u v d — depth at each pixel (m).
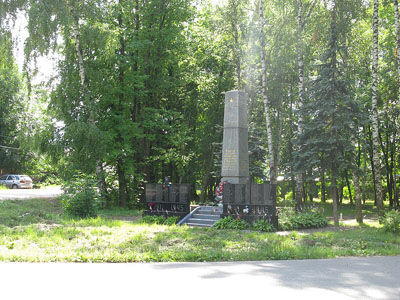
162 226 18.23
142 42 30.27
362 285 7.28
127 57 29.03
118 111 30.09
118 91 28.88
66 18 24.69
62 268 8.70
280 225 18.53
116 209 28.66
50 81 26.52
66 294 6.60
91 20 26.33
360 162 41.31
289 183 43.69
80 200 20.97
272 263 9.69
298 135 22.89
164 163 35.34
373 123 22.67
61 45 27.23
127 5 29.69
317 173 22.31
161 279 7.71
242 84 32.47
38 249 11.21
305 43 27.91
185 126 33.09
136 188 32.50
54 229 15.16
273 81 32.09
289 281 7.58
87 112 26.66
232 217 19.20
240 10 28.80
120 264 9.32
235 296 6.53
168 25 31.98
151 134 32.53
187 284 7.32
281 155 38.00
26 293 6.61
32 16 24.45
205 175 36.91
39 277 7.79
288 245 12.69
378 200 22.45
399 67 22.09
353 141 23.44
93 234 14.43
